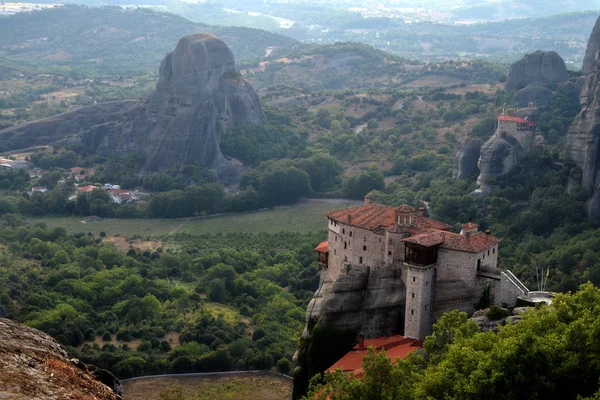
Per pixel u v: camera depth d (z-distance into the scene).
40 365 38.28
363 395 73.38
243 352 148.62
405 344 101.50
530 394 70.06
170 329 162.25
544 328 77.31
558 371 69.81
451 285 103.31
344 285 110.56
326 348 109.25
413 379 76.12
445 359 76.88
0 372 36.25
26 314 160.12
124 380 138.50
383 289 109.88
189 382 138.88
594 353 70.81
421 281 102.19
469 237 104.06
